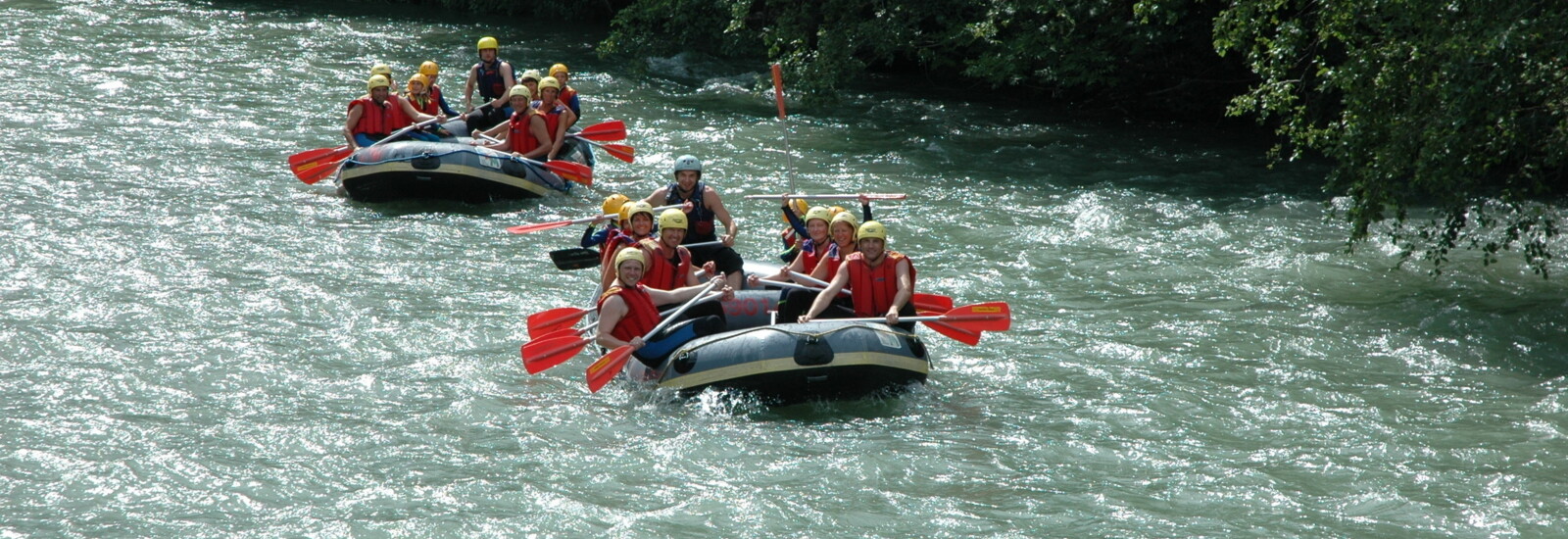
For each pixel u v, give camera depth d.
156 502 6.35
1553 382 8.30
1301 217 12.86
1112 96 19.55
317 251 10.94
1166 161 15.95
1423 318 9.57
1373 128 9.73
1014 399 7.92
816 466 6.85
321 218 12.09
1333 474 6.86
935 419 7.55
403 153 12.59
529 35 26.27
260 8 27.92
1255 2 10.82
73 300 9.36
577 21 29.22
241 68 20.42
